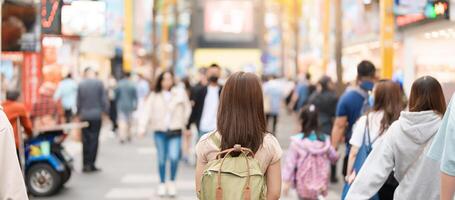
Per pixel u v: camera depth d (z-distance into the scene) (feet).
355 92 30.27
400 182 19.20
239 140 16.12
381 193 21.76
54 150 41.83
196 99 48.67
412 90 19.43
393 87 23.13
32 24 49.21
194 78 153.99
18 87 64.23
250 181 15.46
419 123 18.66
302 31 152.76
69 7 45.19
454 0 41.14
